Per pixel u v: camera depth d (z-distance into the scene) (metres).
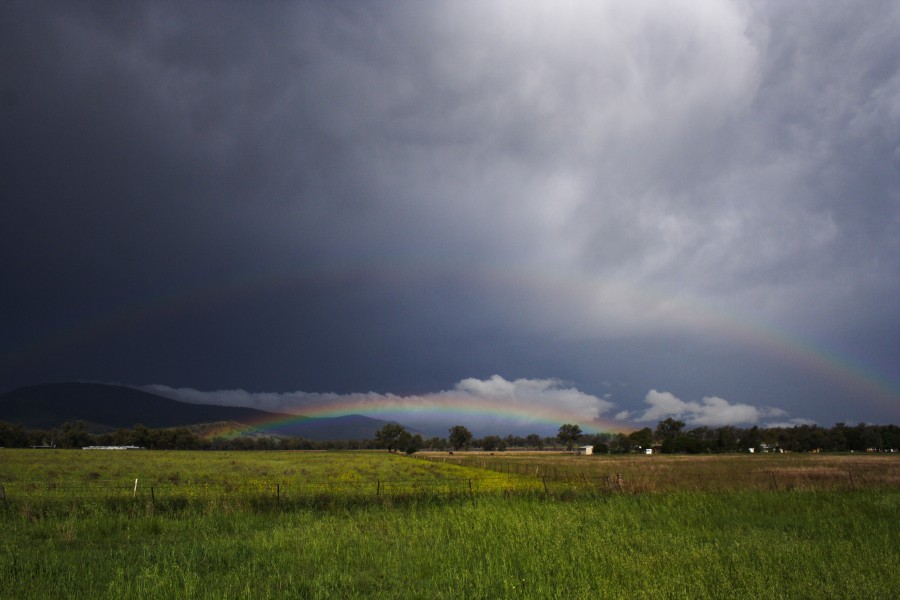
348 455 119.88
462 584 10.77
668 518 19.09
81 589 10.80
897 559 12.03
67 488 28.83
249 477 43.06
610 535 15.42
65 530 16.72
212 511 20.28
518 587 10.59
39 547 14.30
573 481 35.50
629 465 73.19
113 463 62.41
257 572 11.86
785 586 10.44
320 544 14.45
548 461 92.00
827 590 10.14
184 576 11.05
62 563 12.48
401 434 191.25
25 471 45.06
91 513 19.44
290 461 79.62
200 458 84.75
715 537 15.33
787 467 63.28
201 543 14.96
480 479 42.22
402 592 10.62
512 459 103.75
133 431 176.25
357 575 11.77
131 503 21.28
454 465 74.06
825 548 13.47
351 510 21.64
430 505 22.39
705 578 10.98
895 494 24.77
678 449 162.12
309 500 23.00
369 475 49.66
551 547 13.89
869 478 40.03
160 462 67.12
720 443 173.00
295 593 10.27
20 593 10.39
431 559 13.09
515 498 24.69
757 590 10.15
